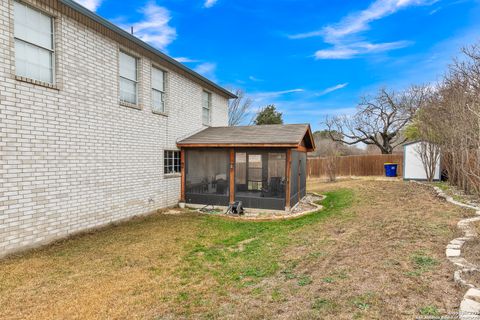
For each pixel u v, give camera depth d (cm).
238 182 995
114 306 320
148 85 877
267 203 901
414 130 2192
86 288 366
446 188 1099
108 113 722
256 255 488
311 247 511
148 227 703
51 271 425
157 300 333
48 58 581
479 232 497
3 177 488
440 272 350
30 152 532
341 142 2792
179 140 1034
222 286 368
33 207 538
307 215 843
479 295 280
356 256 438
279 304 310
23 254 503
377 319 263
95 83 681
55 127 580
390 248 455
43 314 304
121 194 767
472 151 900
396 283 330
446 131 1178
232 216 831
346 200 1026
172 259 477
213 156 969
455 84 1050
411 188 1193
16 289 365
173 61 950
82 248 535
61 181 594
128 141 795
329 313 280
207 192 976
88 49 660
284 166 892
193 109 1138
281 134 953
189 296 342
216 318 291
